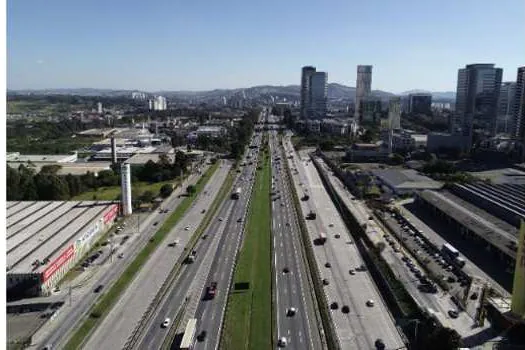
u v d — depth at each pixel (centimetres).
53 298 11538
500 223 16150
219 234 16838
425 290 11875
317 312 10894
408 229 17362
